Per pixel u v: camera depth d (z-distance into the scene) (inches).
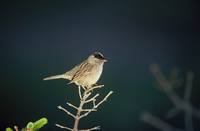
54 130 641.0
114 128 636.7
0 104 659.4
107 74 681.0
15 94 667.4
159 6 754.8
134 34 738.8
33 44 717.3
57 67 701.9
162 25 752.3
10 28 722.2
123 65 705.6
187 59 726.5
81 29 733.3
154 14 752.3
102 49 722.2
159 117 643.5
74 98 645.9
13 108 659.4
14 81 677.9
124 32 738.8
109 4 747.4
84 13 742.5
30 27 725.9
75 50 721.0
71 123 637.3
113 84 669.3
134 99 656.4
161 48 734.5
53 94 656.4
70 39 725.9
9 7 725.9
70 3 738.8
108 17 743.7
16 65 694.5
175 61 721.6
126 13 748.6
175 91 642.2
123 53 721.0
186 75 698.8
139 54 721.0
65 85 655.1
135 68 700.7
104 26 740.0
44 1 729.6
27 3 730.8
